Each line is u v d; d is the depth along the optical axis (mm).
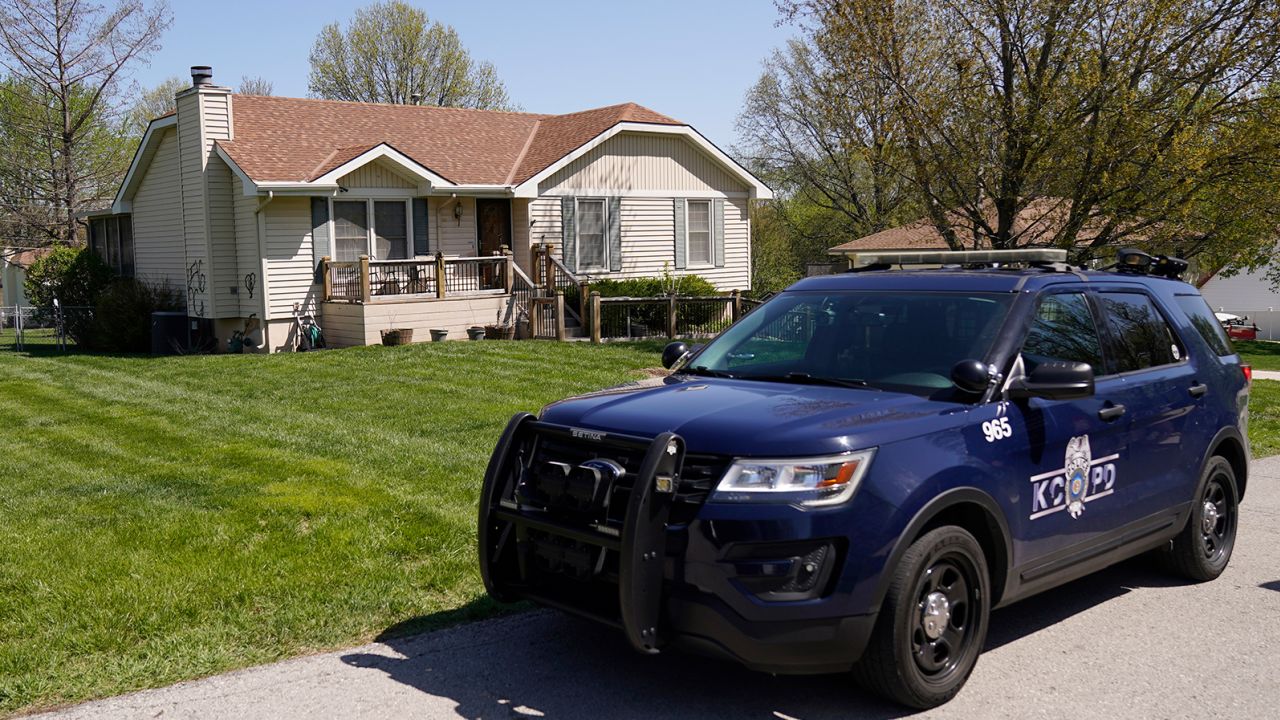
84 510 7348
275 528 6848
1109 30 16406
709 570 3949
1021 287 5129
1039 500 4742
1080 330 5301
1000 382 4688
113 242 25906
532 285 21672
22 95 37031
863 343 5090
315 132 22094
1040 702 4375
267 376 15016
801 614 3912
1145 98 16312
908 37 17188
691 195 25844
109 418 11656
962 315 5020
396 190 21109
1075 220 17094
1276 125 15625
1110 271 6051
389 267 21062
